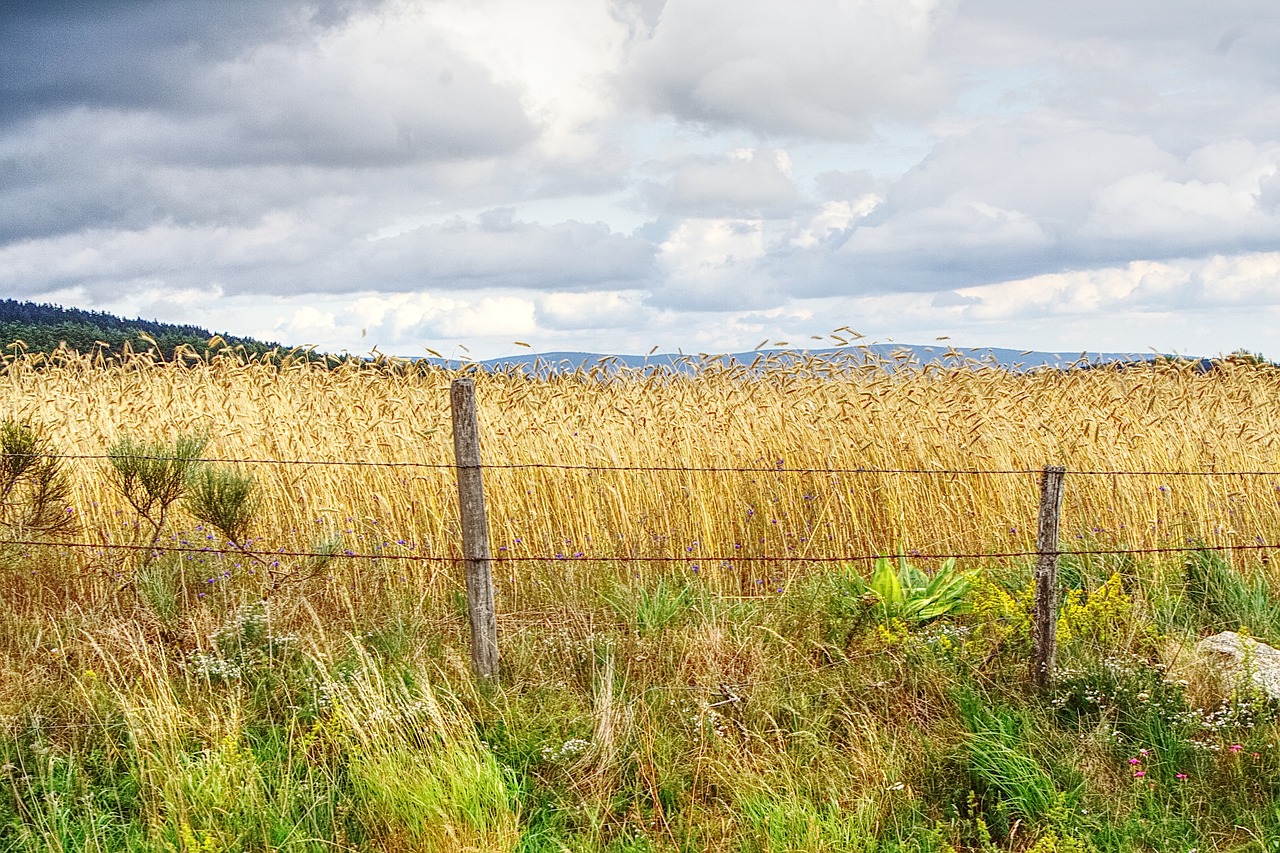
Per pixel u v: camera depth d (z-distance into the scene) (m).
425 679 5.33
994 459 8.95
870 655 6.04
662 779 4.87
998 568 7.96
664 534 8.12
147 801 4.66
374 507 8.29
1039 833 4.51
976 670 5.82
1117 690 5.54
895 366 10.34
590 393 9.63
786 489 8.45
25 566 6.87
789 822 4.48
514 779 4.80
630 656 6.09
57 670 5.80
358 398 9.84
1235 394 10.71
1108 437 9.26
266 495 8.32
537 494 8.16
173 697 5.35
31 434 7.13
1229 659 6.04
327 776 4.82
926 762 4.95
